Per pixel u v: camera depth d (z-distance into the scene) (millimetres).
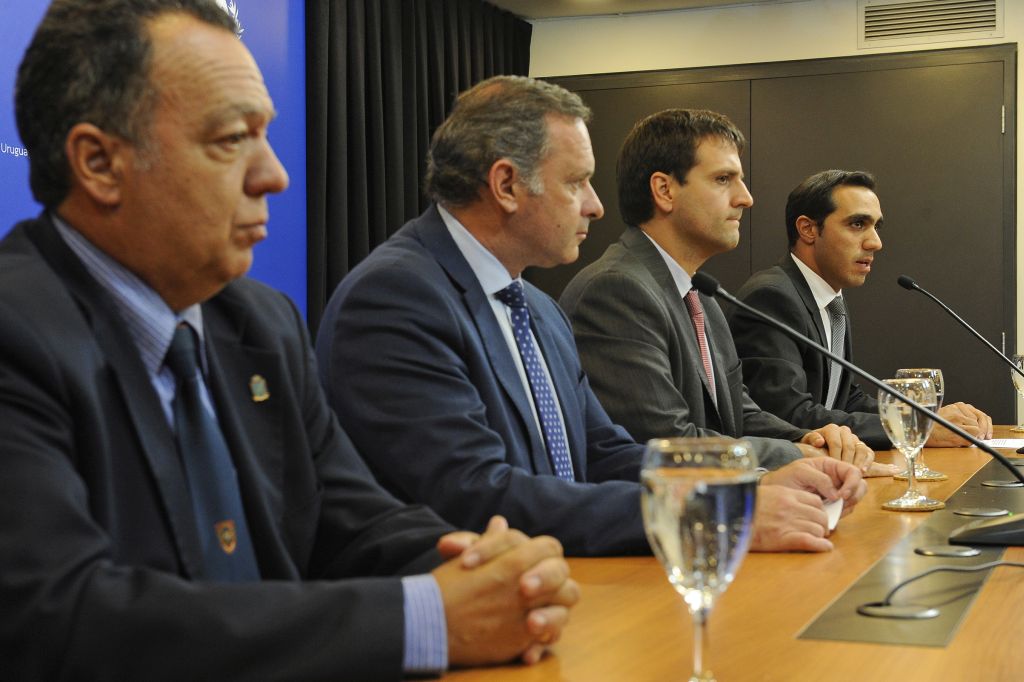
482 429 1794
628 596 1331
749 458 921
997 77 5898
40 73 1164
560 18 6516
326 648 952
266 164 1230
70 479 1002
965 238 5938
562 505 1654
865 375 2139
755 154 6211
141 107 1152
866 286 6070
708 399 2959
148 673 917
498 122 2068
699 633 923
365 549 1332
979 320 5926
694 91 6305
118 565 1093
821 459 1902
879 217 3992
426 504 1754
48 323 1080
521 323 2105
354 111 5156
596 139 6461
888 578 1401
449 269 2014
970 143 5938
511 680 991
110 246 1191
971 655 1045
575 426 2127
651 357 2668
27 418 1016
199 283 1226
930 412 1983
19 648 910
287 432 1350
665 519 908
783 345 3705
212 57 1177
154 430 1143
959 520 1861
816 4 6141
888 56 6043
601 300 2725
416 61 5602
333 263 4984
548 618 1025
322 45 4887
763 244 6195
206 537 1187
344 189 5012
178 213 1172
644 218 3027
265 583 983
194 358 1240
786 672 996
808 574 1437
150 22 1162
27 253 1155
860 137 6074
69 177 1170
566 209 2096
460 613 1007
